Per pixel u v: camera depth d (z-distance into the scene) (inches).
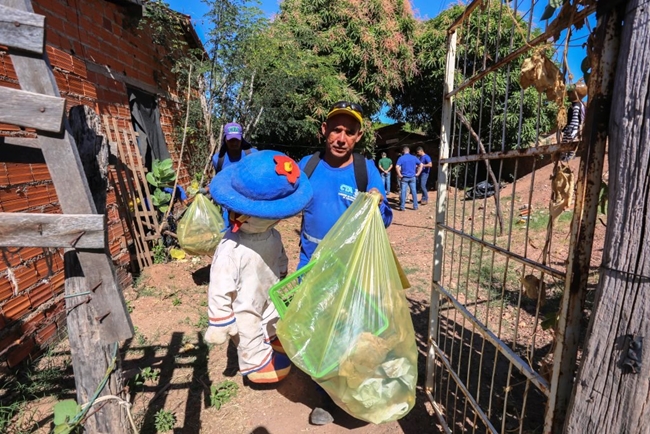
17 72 50.2
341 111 87.4
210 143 279.6
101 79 183.9
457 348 124.5
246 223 86.2
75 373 62.8
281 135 427.2
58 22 153.4
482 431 89.4
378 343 66.8
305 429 93.7
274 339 98.1
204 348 130.1
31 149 63.4
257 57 286.2
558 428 47.4
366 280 69.1
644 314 35.1
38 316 125.9
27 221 52.4
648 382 35.3
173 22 253.6
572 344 45.0
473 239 73.1
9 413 97.0
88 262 57.4
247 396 106.1
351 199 92.6
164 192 221.9
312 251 96.5
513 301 152.3
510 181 368.2
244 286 89.5
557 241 203.2
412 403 72.4
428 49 476.1
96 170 63.1
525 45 52.2
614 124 36.8
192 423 97.0
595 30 38.6
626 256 36.0
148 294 171.2
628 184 35.5
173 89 291.6
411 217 366.6
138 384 110.0
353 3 443.2
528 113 310.3
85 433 65.5
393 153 649.6
